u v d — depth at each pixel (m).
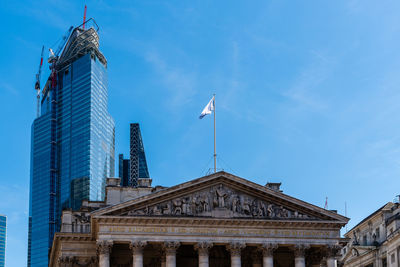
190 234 103.00
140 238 101.38
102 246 99.81
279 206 107.25
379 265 142.12
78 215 113.88
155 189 117.06
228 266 114.88
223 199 105.50
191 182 104.62
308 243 106.12
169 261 101.19
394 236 133.75
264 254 104.62
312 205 107.19
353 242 155.38
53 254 121.75
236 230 104.75
